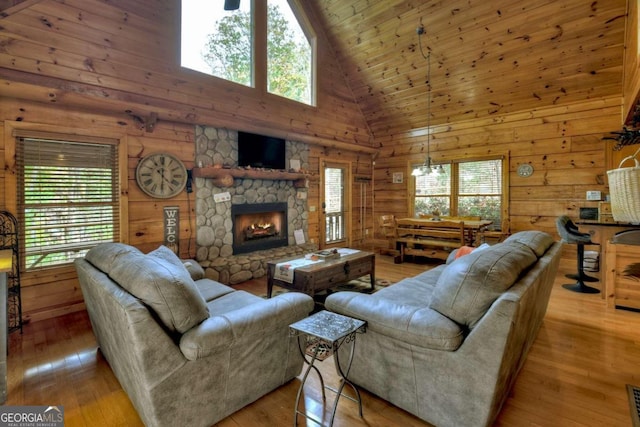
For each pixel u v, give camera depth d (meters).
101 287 1.64
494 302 1.43
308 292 3.11
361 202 7.01
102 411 1.77
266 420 1.70
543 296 2.15
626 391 1.92
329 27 5.54
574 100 4.75
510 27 4.18
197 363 1.54
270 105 5.03
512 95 5.07
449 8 4.28
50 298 3.16
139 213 3.70
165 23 3.87
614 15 3.62
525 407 1.79
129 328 1.36
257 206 4.91
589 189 4.71
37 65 2.99
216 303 2.32
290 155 5.41
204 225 4.27
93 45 3.32
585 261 4.61
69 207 3.25
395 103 6.18
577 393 1.91
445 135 6.18
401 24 4.79
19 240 2.98
